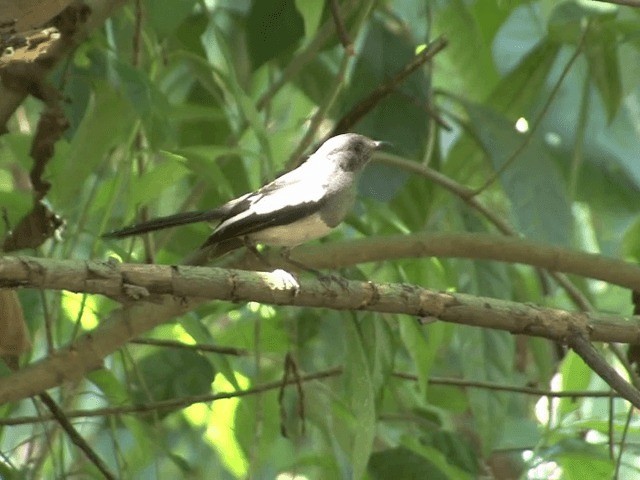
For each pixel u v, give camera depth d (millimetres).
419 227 12344
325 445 12086
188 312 9680
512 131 11859
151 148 9727
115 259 7484
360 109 10547
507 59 15289
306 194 9438
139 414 10578
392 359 10359
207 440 14484
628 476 12875
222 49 10141
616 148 16000
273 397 11719
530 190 11570
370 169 10906
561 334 8258
